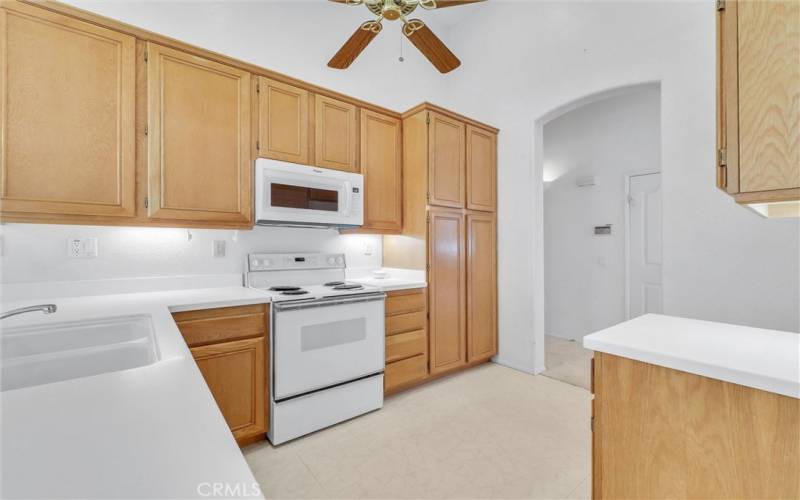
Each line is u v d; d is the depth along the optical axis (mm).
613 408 1041
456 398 2568
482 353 3170
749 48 930
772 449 805
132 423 522
